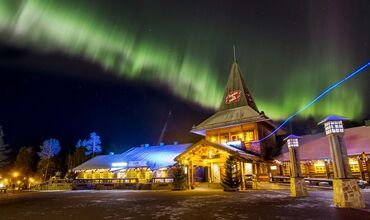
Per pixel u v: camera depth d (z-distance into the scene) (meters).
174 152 42.41
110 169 42.25
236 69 45.00
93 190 34.41
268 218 8.92
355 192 11.27
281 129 42.16
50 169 67.06
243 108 40.59
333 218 8.73
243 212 10.37
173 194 20.98
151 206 13.16
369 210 10.33
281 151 35.28
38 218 10.42
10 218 10.55
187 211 11.03
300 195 17.06
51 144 69.38
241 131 37.00
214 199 15.84
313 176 30.94
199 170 36.97
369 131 31.27
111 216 10.33
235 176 24.28
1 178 65.31
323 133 36.88
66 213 11.60
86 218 10.05
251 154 32.16
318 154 30.48
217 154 27.30
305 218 8.80
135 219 9.48
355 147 29.00
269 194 19.02
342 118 12.11
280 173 33.56
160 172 39.78
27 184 65.75
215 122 40.44
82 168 45.94
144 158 41.88
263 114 35.75
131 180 37.03
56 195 24.44
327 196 16.47
